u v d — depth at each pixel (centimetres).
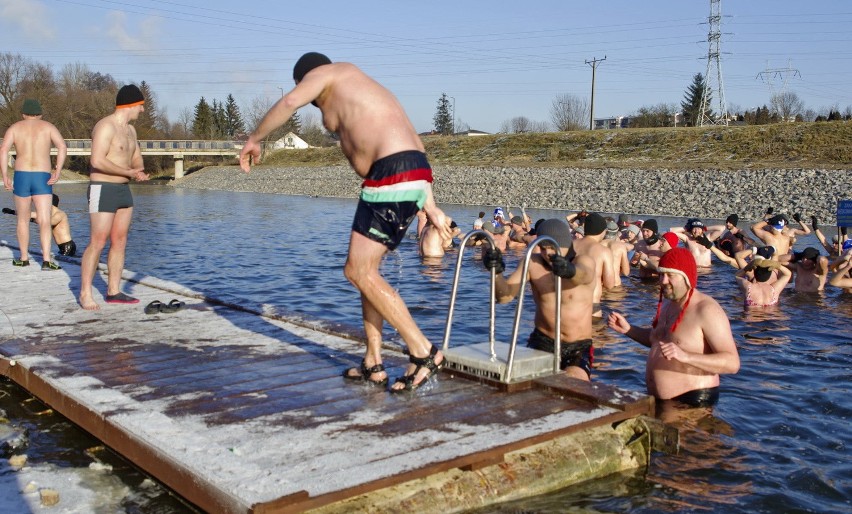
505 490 421
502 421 452
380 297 484
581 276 602
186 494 386
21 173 998
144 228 2520
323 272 1442
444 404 481
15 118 8338
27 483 443
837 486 473
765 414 608
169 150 7262
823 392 671
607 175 4041
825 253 1792
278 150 7762
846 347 847
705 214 3064
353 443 415
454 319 979
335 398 492
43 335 658
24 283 903
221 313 750
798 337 898
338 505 378
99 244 756
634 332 662
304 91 451
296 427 440
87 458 483
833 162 3709
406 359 583
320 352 606
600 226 752
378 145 450
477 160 5516
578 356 649
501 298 656
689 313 605
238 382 527
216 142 7619
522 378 516
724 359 575
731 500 449
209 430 434
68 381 525
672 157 4488
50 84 9119
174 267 1535
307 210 3503
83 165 7425
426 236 1606
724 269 1480
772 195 3145
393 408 473
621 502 440
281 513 345
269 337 654
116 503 419
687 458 511
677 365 618
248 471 377
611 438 479
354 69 471
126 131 759
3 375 644
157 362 576
